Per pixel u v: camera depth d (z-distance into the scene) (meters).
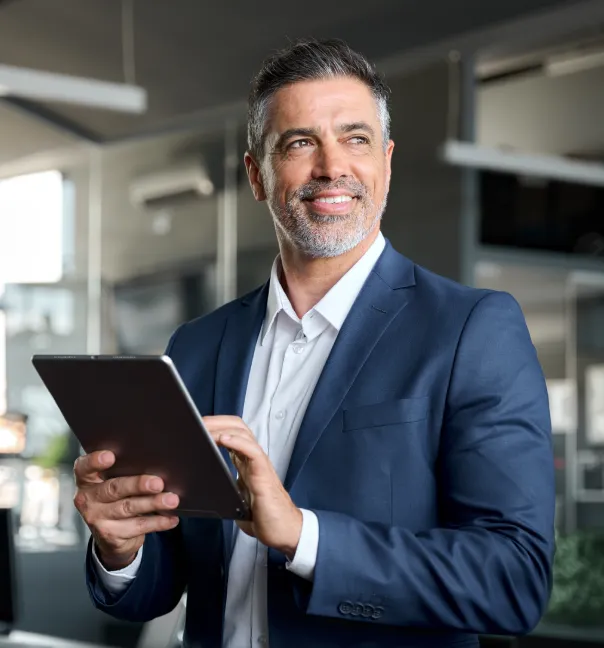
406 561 1.39
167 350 1.84
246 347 1.71
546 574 1.45
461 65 6.77
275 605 1.51
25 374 8.34
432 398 1.50
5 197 8.69
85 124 8.46
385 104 1.67
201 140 8.14
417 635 1.49
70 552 7.87
